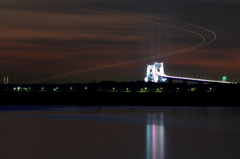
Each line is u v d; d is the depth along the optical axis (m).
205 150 55.69
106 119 107.50
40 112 144.75
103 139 65.88
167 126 87.88
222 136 70.62
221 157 51.22
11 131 77.06
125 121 100.62
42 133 73.75
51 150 55.56
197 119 110.25
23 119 107.75
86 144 60.53
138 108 189.62
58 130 78.62
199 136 70.44
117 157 51.09
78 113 137.50
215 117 119.19
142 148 57.09
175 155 52.28
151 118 112.50
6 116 120.50
